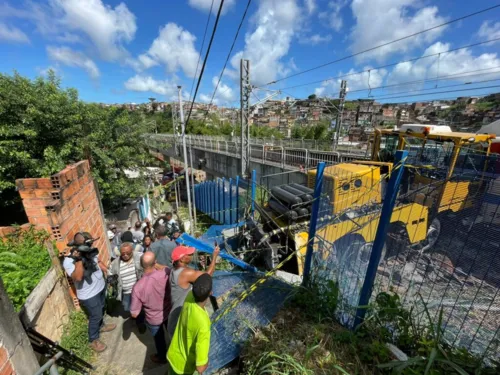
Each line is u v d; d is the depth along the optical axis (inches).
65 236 136.3
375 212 121.2
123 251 147.3
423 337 85.0
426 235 99.9
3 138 252.2
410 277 102.2
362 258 118.4
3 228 126.4
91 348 129.9
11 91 251.3
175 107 730.2
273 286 138.7
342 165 242.5
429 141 285.6
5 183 248.4
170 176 933.2
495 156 114.1
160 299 113.9
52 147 277.0
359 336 95.0
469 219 86.7
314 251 131.0
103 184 348.5
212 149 979.3
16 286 100.7
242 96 582.9
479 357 75.6
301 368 78.4
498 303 78.0
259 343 101.6
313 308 116.1
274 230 238.7
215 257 148.3
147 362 124.5
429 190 107.2
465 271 86.8
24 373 69.0
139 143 446.3
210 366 100.8
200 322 81.0
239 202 424.5
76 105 313.4
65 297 135.9
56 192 129.0
